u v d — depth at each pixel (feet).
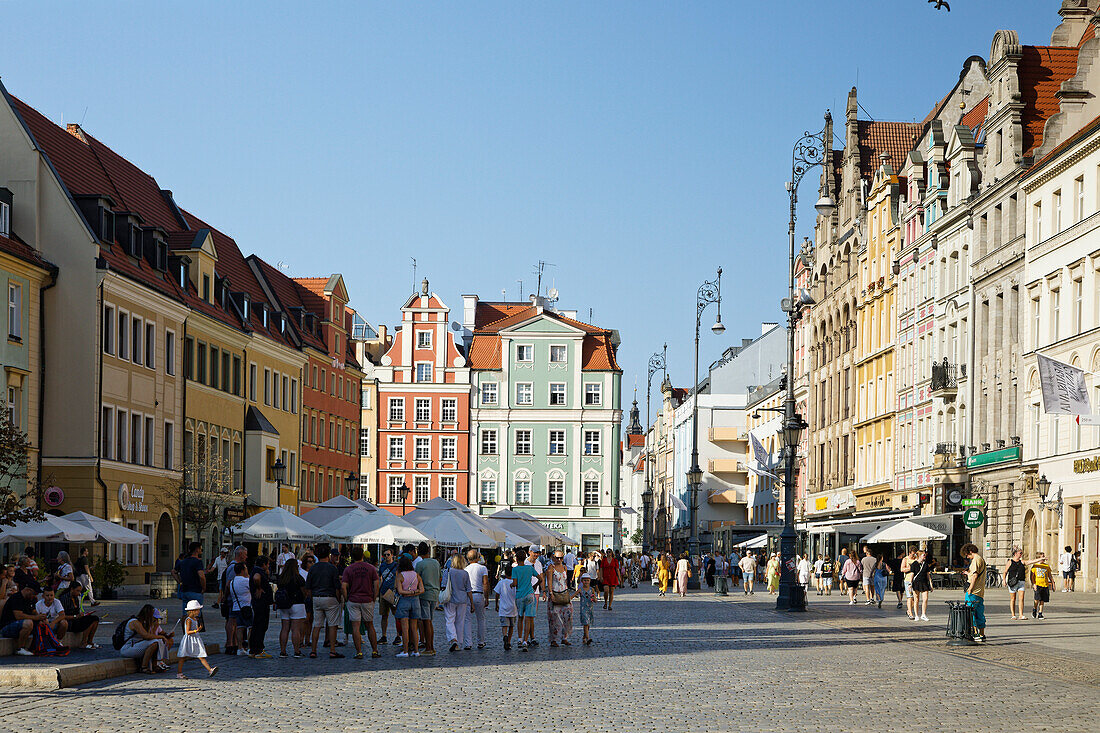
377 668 74.49
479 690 62.44
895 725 50.11
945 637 99.09
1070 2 209.46
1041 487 179.22
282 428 249.75
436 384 360.89
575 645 91.76
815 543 291.38
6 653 76.23
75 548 162.30
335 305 299.17
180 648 69.72
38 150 165.48
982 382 208.23
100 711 54.85
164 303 188.55
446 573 87.66
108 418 170.19
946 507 215.10
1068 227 175.01
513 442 361.10
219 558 139.23
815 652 85.05
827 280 304.71
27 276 160.66
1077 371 138.51
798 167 143.02
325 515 144.36
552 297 392.88
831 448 297.74
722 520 402.93
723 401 409.08
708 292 226.58
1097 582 165.58
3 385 154.40
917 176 239.91
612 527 358.43
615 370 361.71
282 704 57.11
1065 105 186.70
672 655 82.89
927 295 234.79
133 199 200.95
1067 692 61.62
